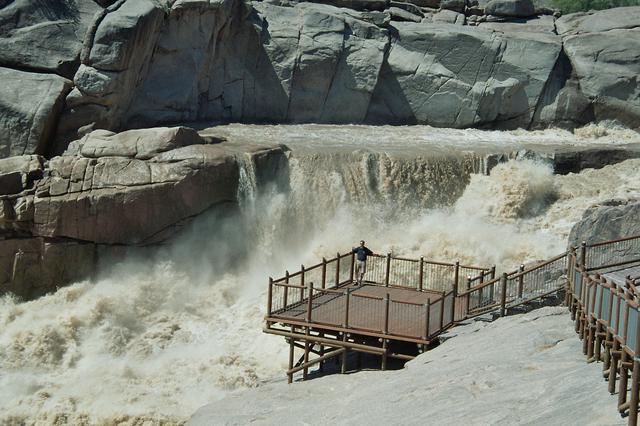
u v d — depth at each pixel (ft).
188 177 113.70
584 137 159.12
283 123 155.63
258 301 112.47
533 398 60.44
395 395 68.80
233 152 119.03
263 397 80.02
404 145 139.03
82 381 96.17
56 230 110.11
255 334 106.11
